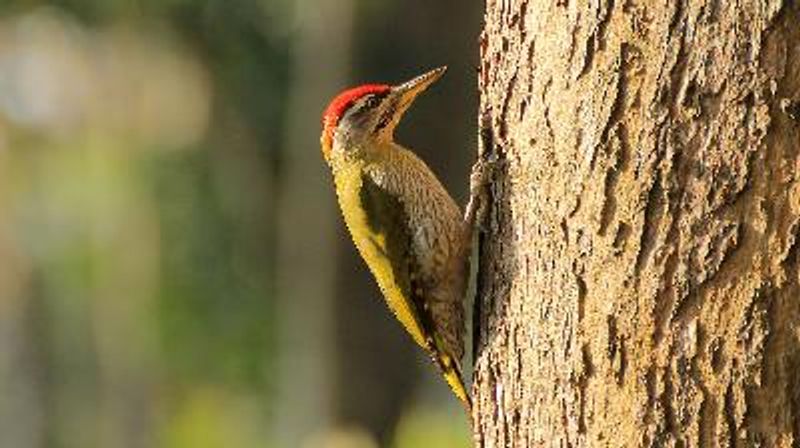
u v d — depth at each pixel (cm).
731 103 654
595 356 680
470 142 1877
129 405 2812
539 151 707
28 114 2850
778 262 650
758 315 650
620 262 672
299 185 2061
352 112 898
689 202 659
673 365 661
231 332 2281
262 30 2125
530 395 712
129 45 2234
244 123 2198
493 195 742
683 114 660
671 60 661
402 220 877
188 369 2319
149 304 2336
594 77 680
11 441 3108
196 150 2259
